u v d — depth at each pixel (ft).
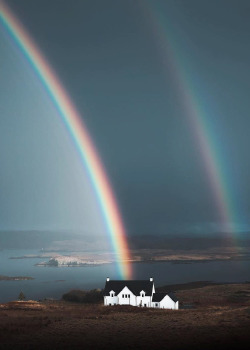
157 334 247.29
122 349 213.66
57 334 252.83
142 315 329.31
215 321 278.87
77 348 216.74
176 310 374.22
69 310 387.34
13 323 291.99
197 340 227.40
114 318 313.73
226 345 213.66
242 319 277.85
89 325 282.15
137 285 457.68
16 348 218.18
